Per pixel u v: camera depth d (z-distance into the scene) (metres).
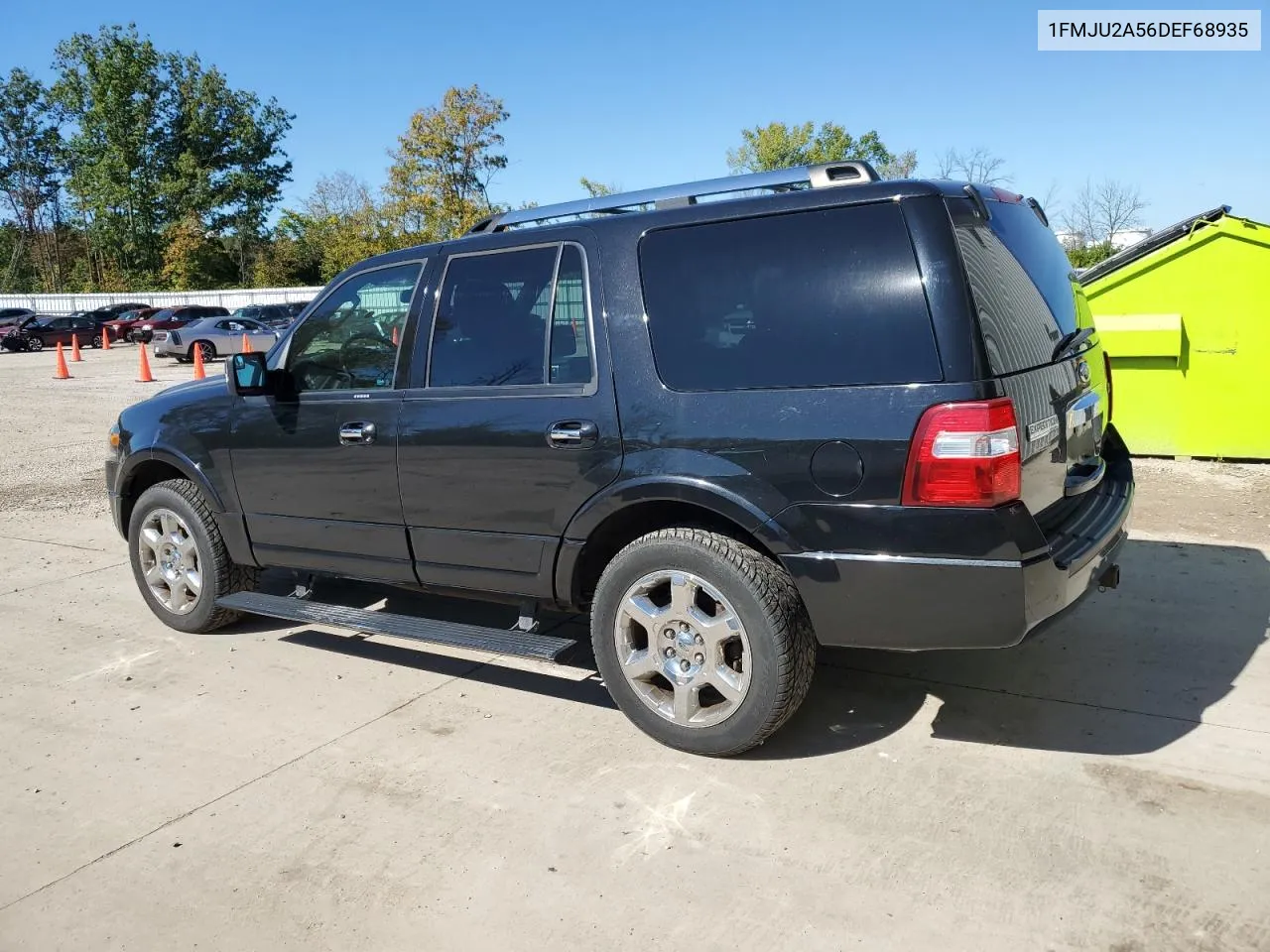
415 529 4.14
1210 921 2.56
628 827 3.12
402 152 38.78
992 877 2.78
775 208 3.33
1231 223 7.36
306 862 3.02
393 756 3.68
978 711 3.84
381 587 5.75
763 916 2.66
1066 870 2.80
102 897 2.88
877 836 3.01
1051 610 3.15
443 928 2.67
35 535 7.47
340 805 3.34
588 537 3.67
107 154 58.97
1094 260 24.42
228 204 61.09
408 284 4.19
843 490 3.13
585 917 2.69
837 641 3.26
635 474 3.49
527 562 3.85
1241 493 6.79
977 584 3.02
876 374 3.10
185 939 2.68
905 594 3.10
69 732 3.99
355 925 2.71
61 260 70.50
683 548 3.42
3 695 4.39
